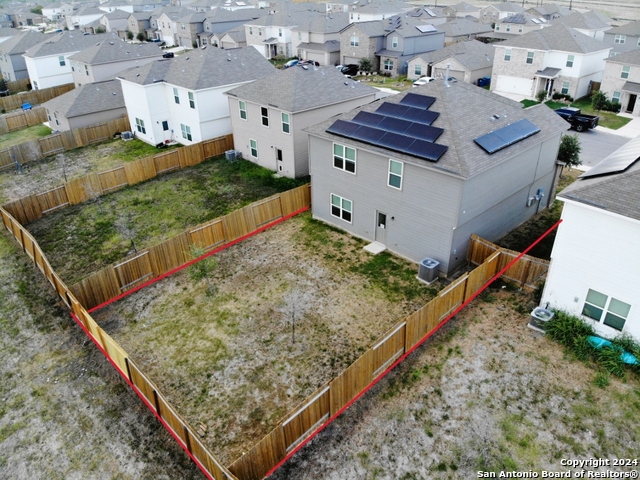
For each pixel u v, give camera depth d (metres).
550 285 15.77
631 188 13.46
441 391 13.77
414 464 11.83
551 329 15.38
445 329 16.11
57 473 12.20
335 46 60.56
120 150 35.91
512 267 17.83
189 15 80.62
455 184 17.19
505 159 18.45
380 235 21.45
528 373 14.20
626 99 39.38
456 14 86.38
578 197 13.90
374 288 18.61
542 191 22.98
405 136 19.16
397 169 19.05
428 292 18.22
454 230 18.03
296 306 17.80
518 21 66.62
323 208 23.58
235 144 32.47
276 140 28.77
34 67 51.94
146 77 34.12
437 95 20.47
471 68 48.19
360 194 21.23
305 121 27.61
